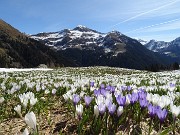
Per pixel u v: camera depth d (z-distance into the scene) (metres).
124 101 0.44
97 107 0.40
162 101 0.48
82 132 0.42
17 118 0.56
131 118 0.49
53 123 0.50
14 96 0.78
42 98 0.68
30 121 0.32
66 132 0.45
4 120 0.55
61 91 0.86
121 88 0.72
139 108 0.48
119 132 0.42
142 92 0.50
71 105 0.58
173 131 0.42
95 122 0.41
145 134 0.42
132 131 0.43
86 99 0.46
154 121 0.47
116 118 0.43
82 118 0.42
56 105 0.68
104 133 0.39
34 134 0.32
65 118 0.53
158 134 0.38
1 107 0.62
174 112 0.42
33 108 0.57
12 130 0.48
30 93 0.56
